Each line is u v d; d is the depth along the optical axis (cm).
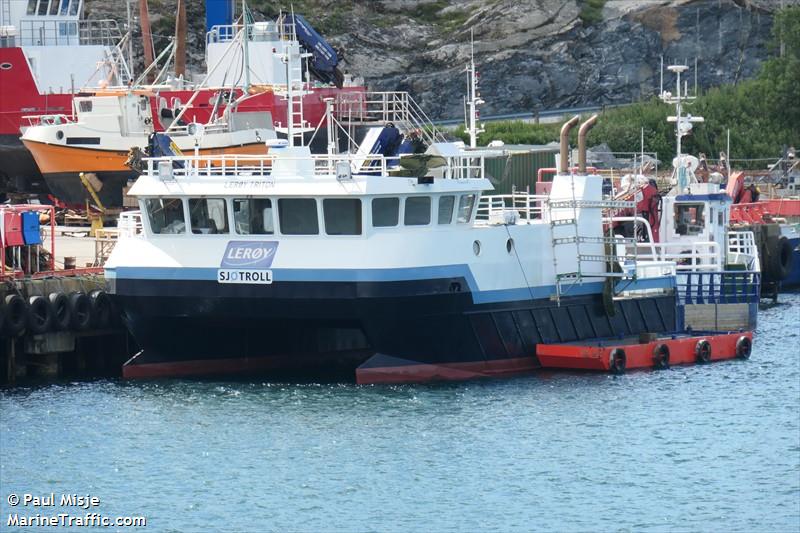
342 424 12312
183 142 18400
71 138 18925
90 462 11444
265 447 11769
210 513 10456
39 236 14475
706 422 12638
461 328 13425
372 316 13012
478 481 11125
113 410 12762
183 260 13300
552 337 14275
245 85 18850
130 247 13500
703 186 17725
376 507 10581
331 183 12900
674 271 15775
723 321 16275
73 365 14562
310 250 13012
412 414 12600
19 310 13675
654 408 13012
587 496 10875
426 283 13088
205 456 11588
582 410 12850
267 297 13062
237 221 13200
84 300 14188
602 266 14700
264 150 18488
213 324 13500
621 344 14388
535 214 17075
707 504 10744
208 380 13825
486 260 13550
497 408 12812
